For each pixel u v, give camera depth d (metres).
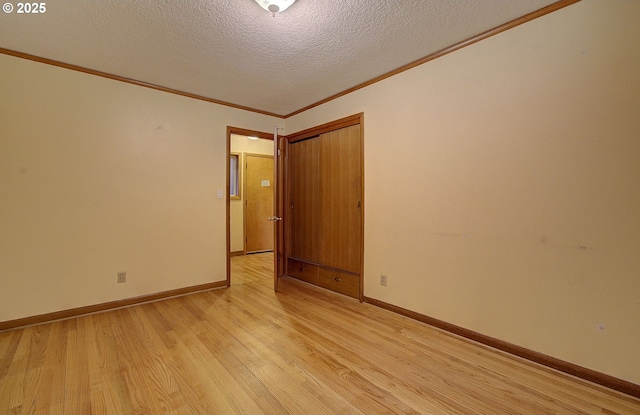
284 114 4.31
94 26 2.12
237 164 5.95
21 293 2.52
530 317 2.03
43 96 2.60
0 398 1.62
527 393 1.69
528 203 2.03
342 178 3.46
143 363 1.97
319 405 1.58
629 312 1.67
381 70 2.87
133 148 3.07
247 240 6.01
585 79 1.79
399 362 2.01
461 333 2.38
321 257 3.77
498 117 2.16
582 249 1.81
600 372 1.76
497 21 2.09
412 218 2.73
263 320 2.71
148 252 3.18
